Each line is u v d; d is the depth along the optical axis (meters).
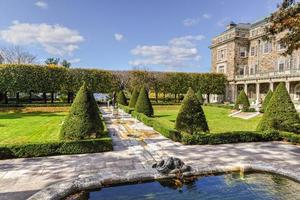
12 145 9.34
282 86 14.11
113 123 19.53
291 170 7.48
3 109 30.84
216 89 47.62
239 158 9.38
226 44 51.44
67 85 36.16
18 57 63.25
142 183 7.04
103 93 40.47
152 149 10.80
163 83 43.44
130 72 42.03
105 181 6.76
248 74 47.12
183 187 6.86
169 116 26.19
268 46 44.03
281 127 13.61
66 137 10.66
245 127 18.94
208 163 8.65
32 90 34.16
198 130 12.80
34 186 6.58
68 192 6.14
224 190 6.65
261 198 6.16
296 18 9.54
